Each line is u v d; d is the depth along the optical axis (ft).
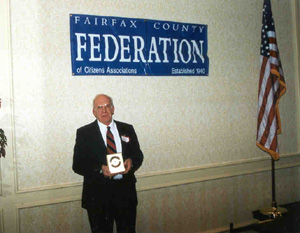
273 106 12.78
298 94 14.80
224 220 13.32
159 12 11.76
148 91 11.65
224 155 13.20
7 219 9.89
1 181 9.80
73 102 10.56
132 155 10.86
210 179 12.86
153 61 11.69
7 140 9.79
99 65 10.85
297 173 15.01
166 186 12.01
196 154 12.62
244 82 13.55
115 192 10.37
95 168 10.30
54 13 10.25
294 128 14.82
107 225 10.41
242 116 13.56
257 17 13.75
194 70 12.44
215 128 12.98
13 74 9.83
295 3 14.53
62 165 10.50
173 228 12.29
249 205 13.85
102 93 10.94
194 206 12.67
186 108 12.36
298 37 14.65
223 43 13.01
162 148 11.96
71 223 10.68
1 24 9.65
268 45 12.78
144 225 11.75
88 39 10.68
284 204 14.74
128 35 11.25
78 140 10.43
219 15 12.90
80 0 10.56
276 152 12.81
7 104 9.76
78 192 10.71
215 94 12.92
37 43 10.08
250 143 13.78
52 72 10.28
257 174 13.98
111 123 10.68
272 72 12.66
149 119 11.69
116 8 11.07
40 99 10.16
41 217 10.28
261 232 12.76
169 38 11.94
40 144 10.21
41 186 10.25
